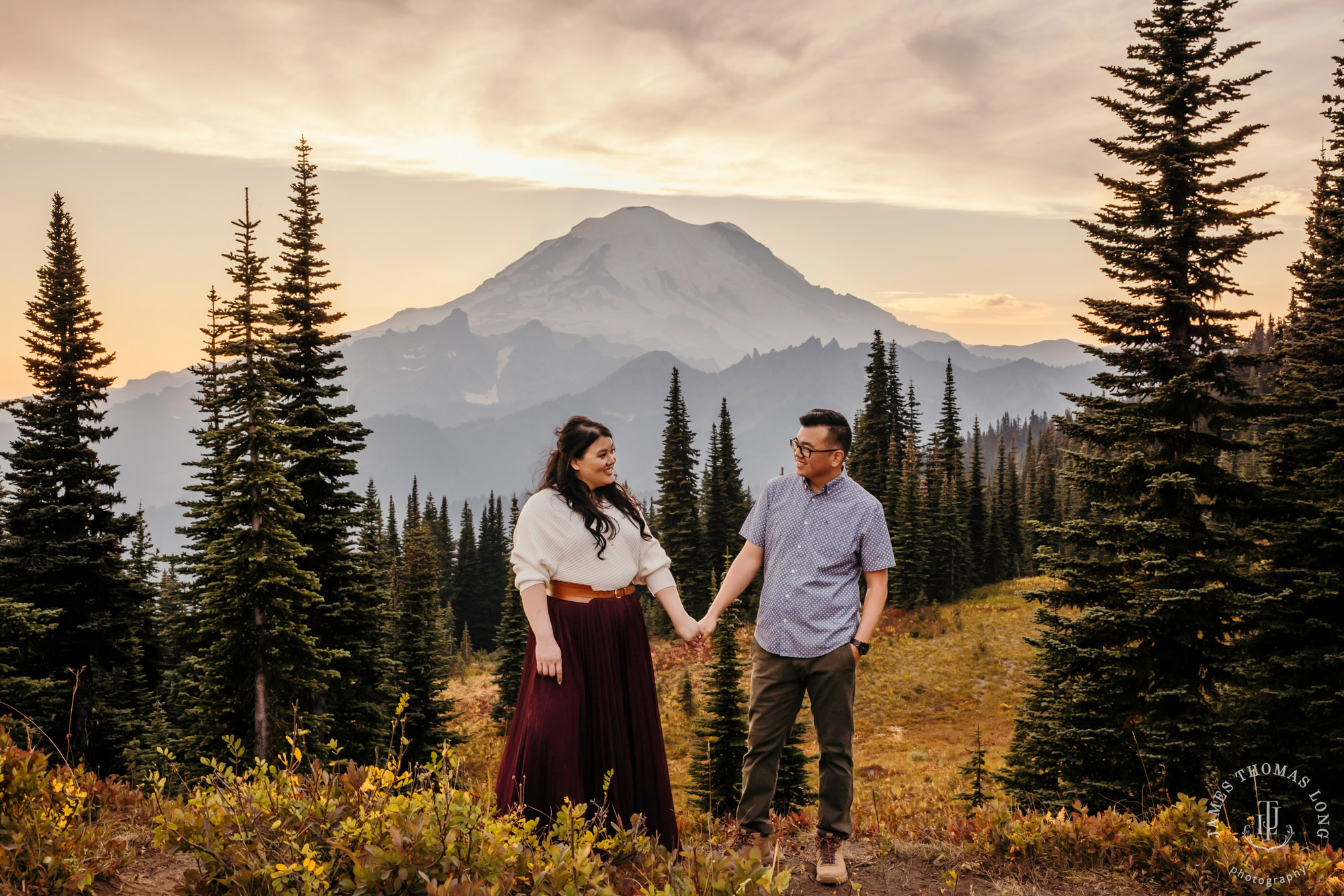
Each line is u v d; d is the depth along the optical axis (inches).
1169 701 534.9
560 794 136.6
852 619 164.9
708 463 2554.1
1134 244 573.9
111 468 984.9
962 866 175.6
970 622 1962.4
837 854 164.4
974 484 2719.0
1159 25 578.6
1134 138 582.9
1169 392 552.1
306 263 884.0
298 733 138.6
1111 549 590.9
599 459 151.4
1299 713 545.0
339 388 886.4
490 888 100.7
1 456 935.7
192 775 519.2
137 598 962.1
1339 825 453.1
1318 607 562.3
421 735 952.3
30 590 897.5
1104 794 518.6
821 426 164.1
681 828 192.9
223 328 709.9
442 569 3464.6
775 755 169.6
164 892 136.8
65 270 976.3
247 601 689.6
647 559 161.0
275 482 692.7
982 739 1343.5
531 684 145.1
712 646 705.0
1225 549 571.5
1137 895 163.3
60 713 839.1
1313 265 718.5
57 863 125.9
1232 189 562.9
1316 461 599.5
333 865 110.1
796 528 167.6
